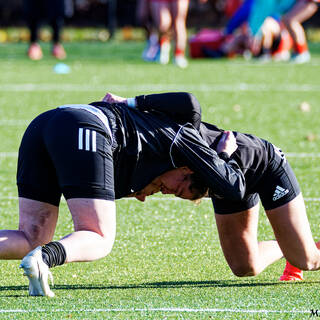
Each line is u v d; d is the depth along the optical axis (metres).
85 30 94.81
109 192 13.73
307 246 15.80
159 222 21.88
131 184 14.38
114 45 80.81
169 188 14.80
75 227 13.67
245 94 47.12
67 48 76.75
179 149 14.20
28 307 13.76
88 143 13.79
